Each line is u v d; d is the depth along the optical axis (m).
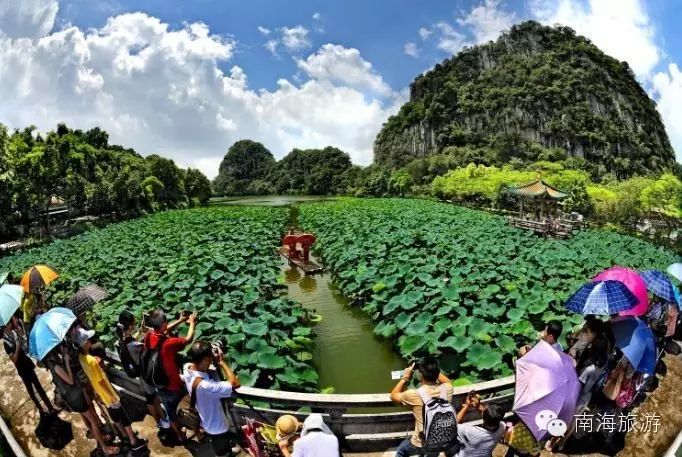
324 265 20.05
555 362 4.34
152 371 4.88
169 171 64.31
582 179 50.94
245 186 145.88
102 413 5.43
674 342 8.03
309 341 10.30
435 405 3.99
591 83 102.38
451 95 109.25
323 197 103.25
